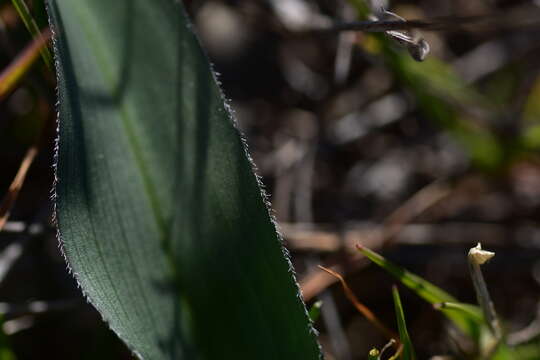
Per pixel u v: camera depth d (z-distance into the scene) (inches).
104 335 9.2
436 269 10.7
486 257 7.5
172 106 7.0
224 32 13.7
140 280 7.0
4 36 8.8
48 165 10.7
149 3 7.0
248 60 13.6
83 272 6.9
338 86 12.2
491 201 11.6
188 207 7.1
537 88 12.1
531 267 10.6
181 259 7.1
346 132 12.2
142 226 7.0
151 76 7.1
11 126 11.1
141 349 6.9
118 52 7.0
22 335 9.7
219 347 7.1
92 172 7.0
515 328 10.2
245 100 13.1
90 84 7.0
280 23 10.5
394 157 12.4
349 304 10.4
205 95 7.0
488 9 12.8
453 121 10.5
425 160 12.3
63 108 6.9
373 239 10.1
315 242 10.0
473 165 11.2
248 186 7.0
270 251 7.0
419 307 10.5
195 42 7.0
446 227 10.9
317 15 10.9
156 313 7.0
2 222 8.4
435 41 12.7
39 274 9.9
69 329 9.8
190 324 7.0
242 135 7.0
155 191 7.1
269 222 7.0
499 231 10.8
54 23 6.9
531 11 10.7
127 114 7.0
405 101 12.4
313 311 7.9
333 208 11.8
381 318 10.4
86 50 7.0
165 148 7.1
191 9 11.2
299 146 11.9
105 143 7.0
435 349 9.7
